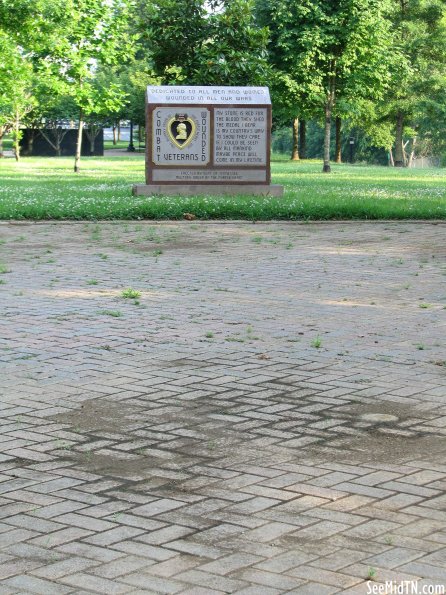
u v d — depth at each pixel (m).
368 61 43.25
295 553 4.38
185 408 6.71
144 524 4.72
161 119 23.48
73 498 5.07
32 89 40.56
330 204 20.28
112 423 6.38
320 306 10.45
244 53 27.88
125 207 19.73
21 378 7.50
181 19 28.47
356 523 4.71
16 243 15.70
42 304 10.49
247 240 16.19
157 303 10.59
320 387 7.23
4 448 5.88
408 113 61.09
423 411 6.62
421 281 12.13
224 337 8.91
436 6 55.44
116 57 37.06
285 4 41.94
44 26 33.88
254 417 6.50
